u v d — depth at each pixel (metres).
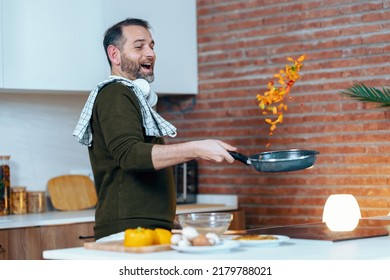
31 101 5.29
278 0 5.23
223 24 5.52
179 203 5.52
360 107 4.84
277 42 5.23
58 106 5.42
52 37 4.79
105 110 3.15
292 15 5.16
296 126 5.15
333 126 4.97
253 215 5.40
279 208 5.26
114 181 3.29
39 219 4.50
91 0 4.98
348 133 4.90
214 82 5.59
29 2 4.70
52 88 4.79
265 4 5.30
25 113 5.25
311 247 2.75
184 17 5.58
